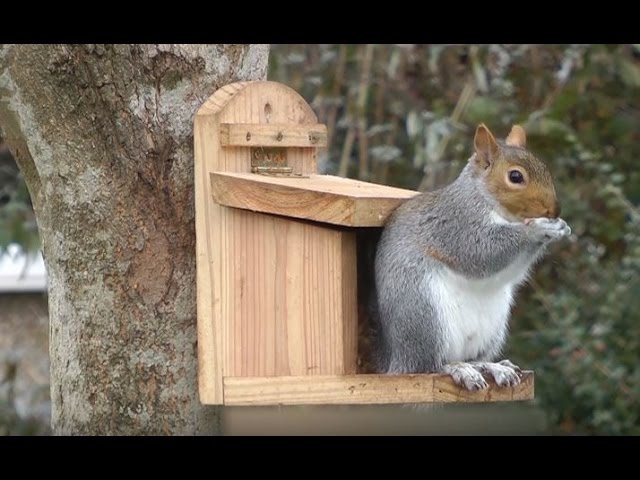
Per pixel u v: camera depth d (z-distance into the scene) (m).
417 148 13.94
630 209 13.34
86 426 8.31
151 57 8.13
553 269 14.14
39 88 8.15
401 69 14.48
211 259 8.05
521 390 8.12
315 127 8.54
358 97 14.27
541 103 14.61
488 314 8.47
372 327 8.53
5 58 8.20
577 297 13.81
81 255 8.27
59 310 8.44
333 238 7.84
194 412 8.31
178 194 8.23
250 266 8.04
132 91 8.12
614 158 14.78
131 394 8.25
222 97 8.20
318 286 7.91
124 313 8.23
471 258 8.25
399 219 8.24
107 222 8.20
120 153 8.16
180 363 8.27
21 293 16.05
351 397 7.85
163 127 8.19
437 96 14.59
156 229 8.20
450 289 8.25
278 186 7.83
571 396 13.15
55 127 8.20
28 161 8.57
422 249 8.20
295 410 9.55
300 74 14.38
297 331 7.97
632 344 12.99
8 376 14.86
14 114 8.35
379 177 14.32
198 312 8.08
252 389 7.98
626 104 14.83
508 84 14.27
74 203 8.25
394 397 7.88
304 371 7.96
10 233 14.22
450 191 8.38
